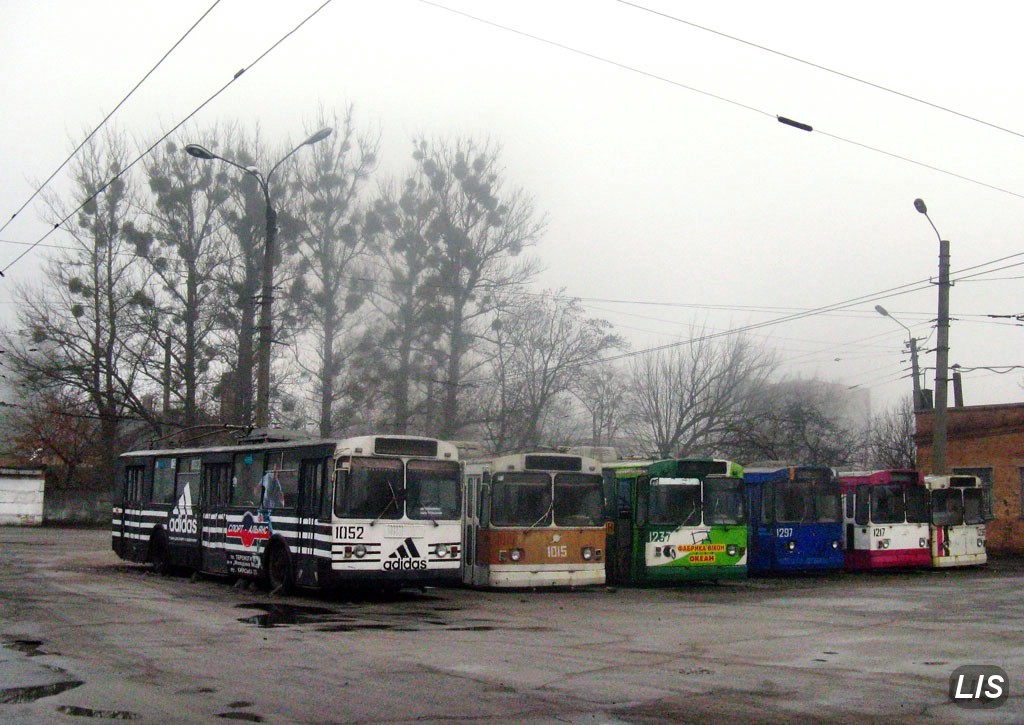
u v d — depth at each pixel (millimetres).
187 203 43125
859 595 21250
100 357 45500
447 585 22609
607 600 19828
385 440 18484
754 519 26641
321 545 18094
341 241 41750
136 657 11242
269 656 11461
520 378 42812
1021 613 17422
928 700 9195
